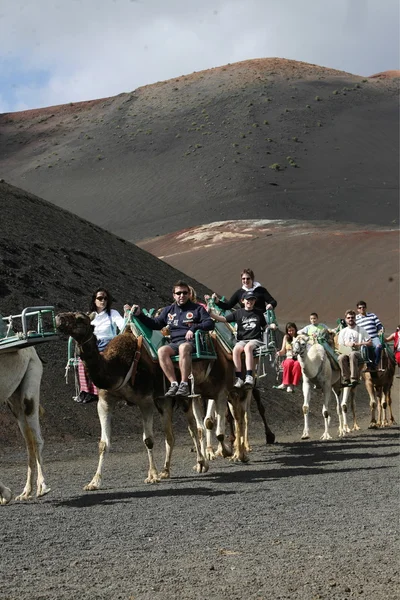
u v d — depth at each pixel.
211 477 12.42
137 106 186.75
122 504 9.84
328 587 6.16
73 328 10.79
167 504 9.78
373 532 8.08
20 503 10.24
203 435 16.59
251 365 13.78
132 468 13.95
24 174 154.88
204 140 156.50
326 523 8.55
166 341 12.59
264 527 8.35
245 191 128.50
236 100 175.88
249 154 146.12
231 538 7.83
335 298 75.12
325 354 18.92
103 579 6.41
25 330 10.02
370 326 21.58
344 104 174.62
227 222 107.50
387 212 119.06
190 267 87.50
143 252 41.78
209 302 14.64
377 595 5.98
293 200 123.88
